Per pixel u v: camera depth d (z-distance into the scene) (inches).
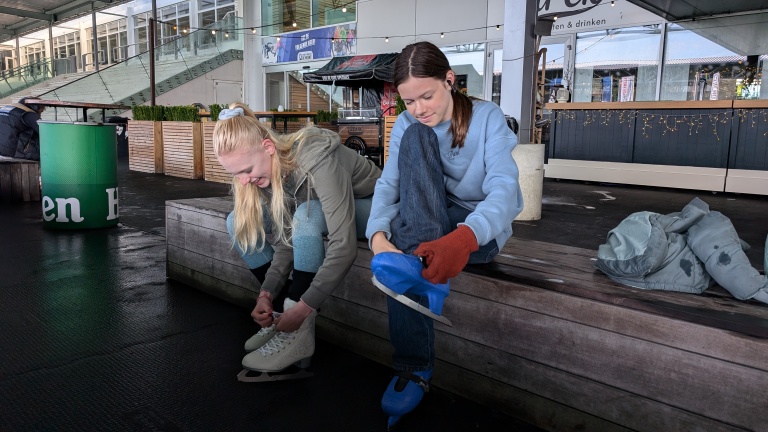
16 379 70.9
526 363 60.6
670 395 49.8
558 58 396.5
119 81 719.7
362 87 413.7
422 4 483.5
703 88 342.3
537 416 60.3
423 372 60.1
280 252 75.9
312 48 588.1
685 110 255.9
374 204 59.8
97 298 105.0
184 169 331.9
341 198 64.1
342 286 81.4
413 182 55.2
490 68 444.8
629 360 52.3
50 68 964.6
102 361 77.0
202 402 66.2
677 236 57.3
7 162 226.1
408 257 48.5
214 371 74.6
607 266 57.7
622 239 57.9
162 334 87.5
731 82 331.9
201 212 107.0
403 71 55.3
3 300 102.9
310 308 64.1
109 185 175.3
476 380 65.7
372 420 62.9
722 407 46.8
